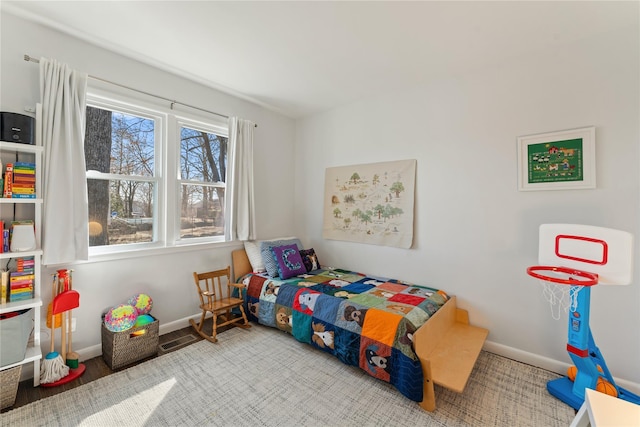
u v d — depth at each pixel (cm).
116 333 213
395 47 226
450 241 273
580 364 177
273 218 380
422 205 292
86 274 224
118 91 239
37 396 181
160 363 224
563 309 217
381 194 320
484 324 254
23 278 182
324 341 234
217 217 323
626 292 195
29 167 183
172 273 278
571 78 214
